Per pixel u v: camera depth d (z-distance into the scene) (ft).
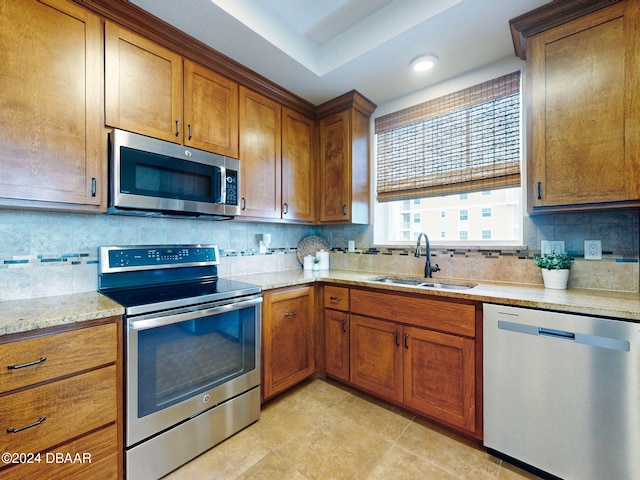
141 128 5.24
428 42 5.91
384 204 8.97
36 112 4.20
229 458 5.07
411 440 5.54
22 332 3.45
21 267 4.87
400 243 8.57
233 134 6.72
